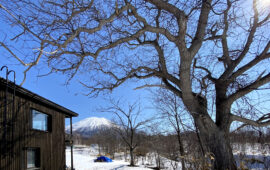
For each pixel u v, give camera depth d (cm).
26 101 903
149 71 838
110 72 832
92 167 2023
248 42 688
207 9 615
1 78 695
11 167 765
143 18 636
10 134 777
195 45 637
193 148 567
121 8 596
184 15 595
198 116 602
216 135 588
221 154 562
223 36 722
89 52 672
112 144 3900
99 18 636
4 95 762
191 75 691
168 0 615
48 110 1110
